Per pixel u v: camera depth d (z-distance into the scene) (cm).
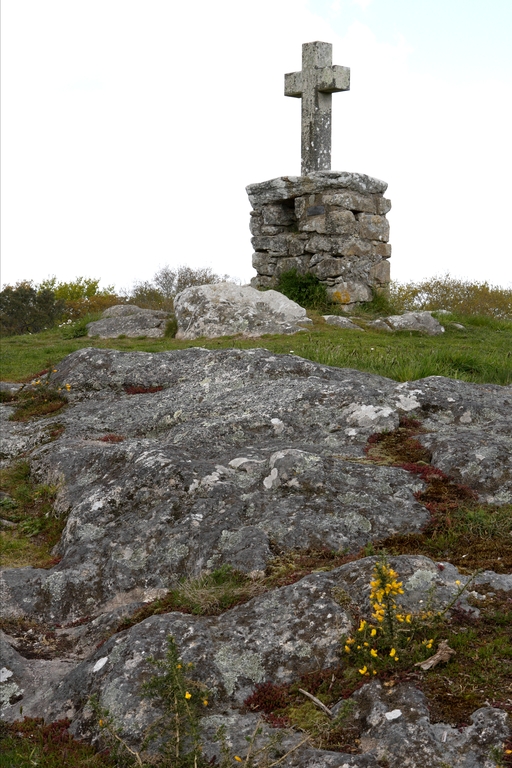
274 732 390
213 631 456
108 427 897
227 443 771
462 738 364
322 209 1841
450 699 388
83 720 421
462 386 866
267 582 515
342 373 978
